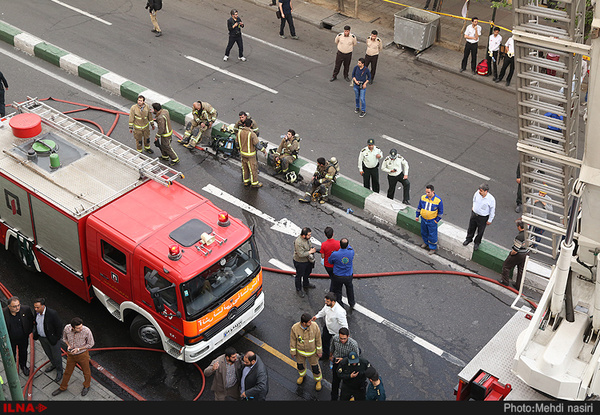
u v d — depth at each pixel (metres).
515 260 13.12
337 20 23.52
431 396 11.33
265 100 19.42
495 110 19.41
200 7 24.16
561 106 8.09
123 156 12.95
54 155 12.49
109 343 12.12
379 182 16.75
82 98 19.20
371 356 12.02
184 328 10.81
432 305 13.09
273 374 11.67
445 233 14.39
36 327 10.72
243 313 11.66
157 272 10.80
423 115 19.05
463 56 21.28
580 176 8.20
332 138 17.98
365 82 18.41
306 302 13.12
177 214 11.76
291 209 15.54
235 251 11.38
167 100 18.80
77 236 11.66
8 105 18.58
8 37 21.39
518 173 15.15
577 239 9.02
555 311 9.12
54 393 11.04
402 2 24.78
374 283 13.58
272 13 24.09
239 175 16.58
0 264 13.64
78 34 22.08
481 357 9.75
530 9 7.46
